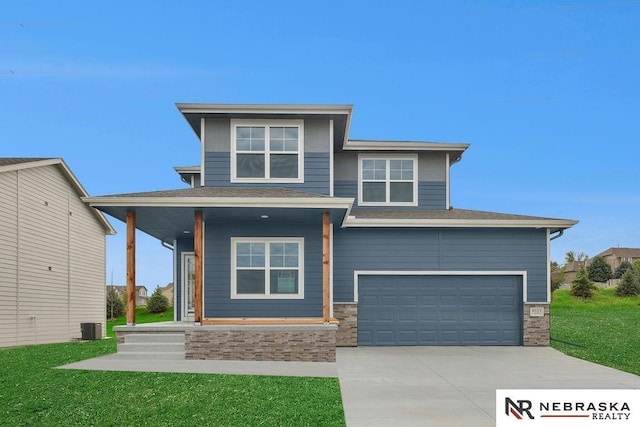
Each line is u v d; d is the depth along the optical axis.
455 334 16.45
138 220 14.72
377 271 16.44
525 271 16.55
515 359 13.42
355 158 18.56
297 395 8.79
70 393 8.83
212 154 15.20
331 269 15.90
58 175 21.80
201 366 11.59
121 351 12.91
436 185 18.62
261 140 15.27
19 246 18.88
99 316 25.44
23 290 19.06
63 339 21.88
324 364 12.23
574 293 39.72
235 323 12.96
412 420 7.41
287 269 14.67
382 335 16.39
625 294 40.62
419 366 12.13
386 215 16.97
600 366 12.27
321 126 15.34
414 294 16.53
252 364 12.03
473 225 16.33
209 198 12.73
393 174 18.59
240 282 14.58
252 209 13.11
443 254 16.56
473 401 8.53
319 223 14.81
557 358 13.65
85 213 24.22
